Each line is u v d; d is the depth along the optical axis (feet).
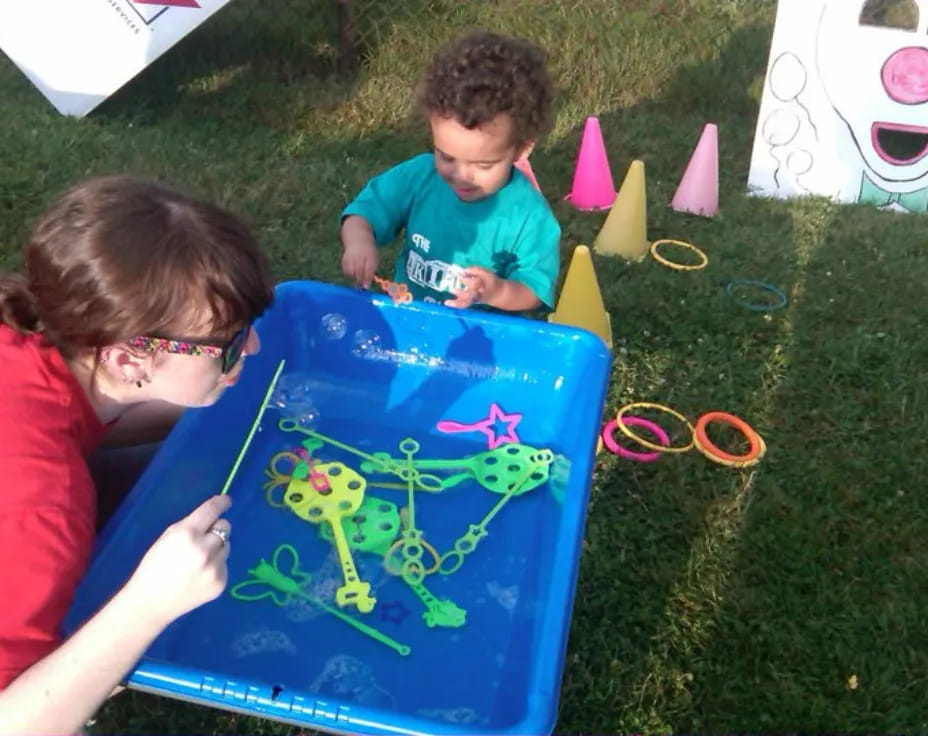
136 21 12.50
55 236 4.20
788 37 12.50
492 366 6.79
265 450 6.24
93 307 4.13
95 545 4.82
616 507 7.53
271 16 15.62
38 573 3.92
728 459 7.97
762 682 6.39
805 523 7.51
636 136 14.11
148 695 6.02
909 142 13.09
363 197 7.63
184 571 3.92
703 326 9.73
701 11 16.63
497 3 16.35
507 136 6.70
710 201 12.05
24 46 12.53
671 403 8.68
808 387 8.99
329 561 5.55
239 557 5.52
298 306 6.76
